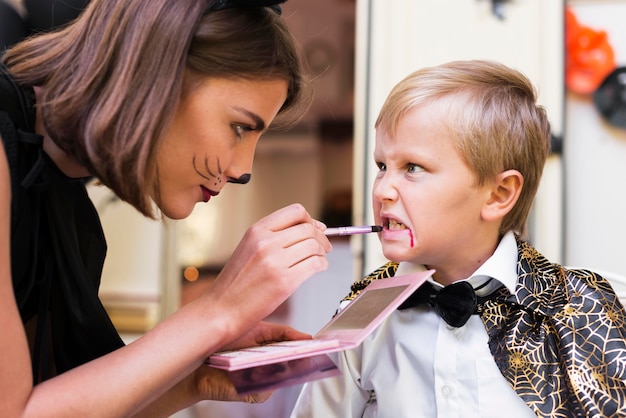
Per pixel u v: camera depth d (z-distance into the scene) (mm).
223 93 915
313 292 2389
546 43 1967
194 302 936
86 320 1052
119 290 2475
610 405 940
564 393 969
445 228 1035
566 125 2004
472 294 1025
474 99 1044
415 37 2033
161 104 879
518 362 995
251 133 970
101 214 2467
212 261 2607
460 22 2008
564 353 980
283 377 905
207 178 955
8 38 1347
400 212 1042
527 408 989
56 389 861
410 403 1062
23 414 838
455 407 1025
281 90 980
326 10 2623
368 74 2062
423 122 1033
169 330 903
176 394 1070
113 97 879
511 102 1070
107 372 873
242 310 908
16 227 937
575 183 2002
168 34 886
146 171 900
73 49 938
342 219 2955
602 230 1989
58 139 924
